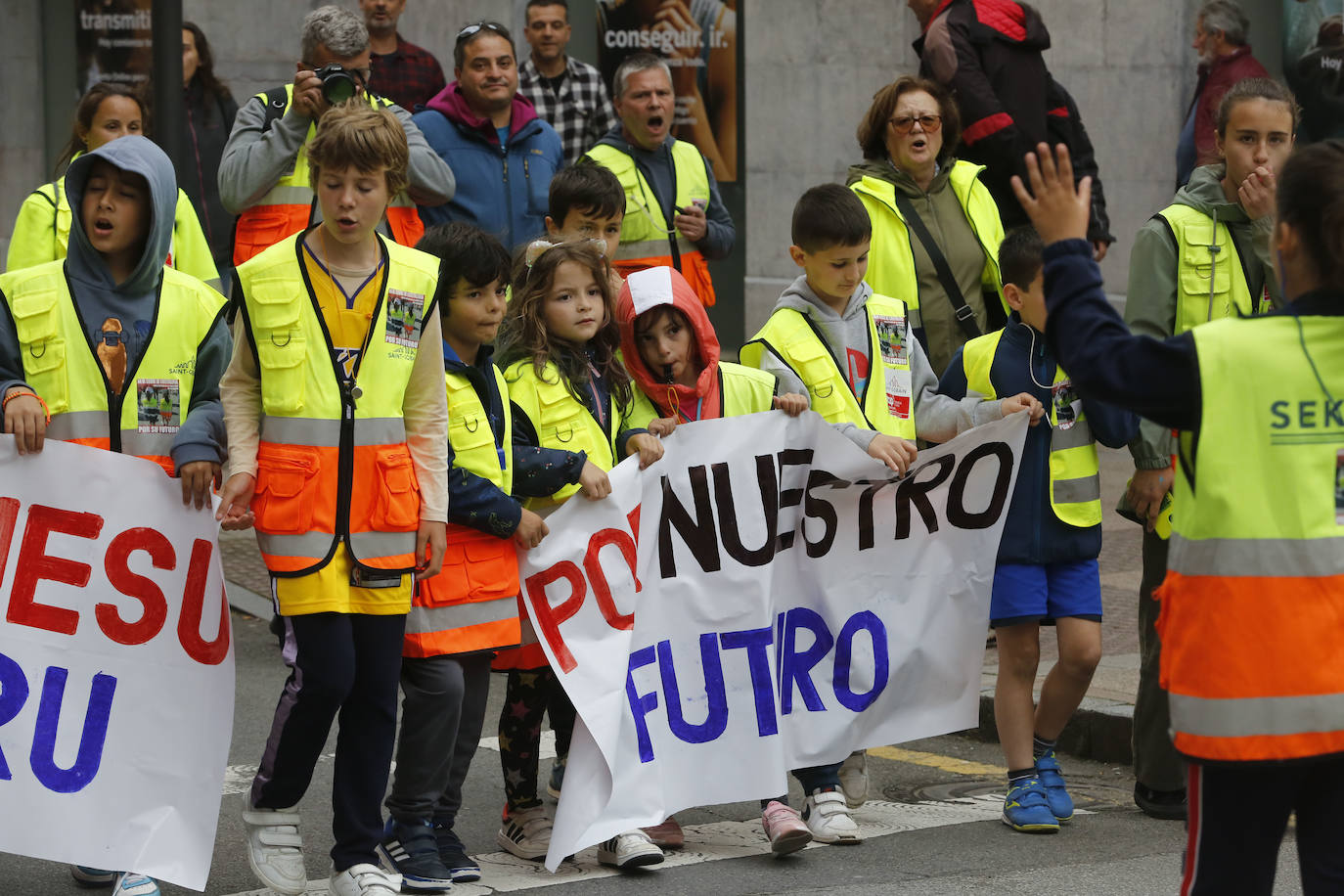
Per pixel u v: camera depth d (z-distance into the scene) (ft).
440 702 17.40
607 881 17.93
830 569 20.01
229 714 16.75
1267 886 11.55
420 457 16.66
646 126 27.86
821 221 19.94
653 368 19.47
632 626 18.67
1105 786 22.39
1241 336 11.46
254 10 50.83
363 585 16.14
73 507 16.29
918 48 29.99
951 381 21.31
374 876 16.35
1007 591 20.12
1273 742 11.18
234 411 16.29
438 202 26.58
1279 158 19.72
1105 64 51.19
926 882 17.76
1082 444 20.18
